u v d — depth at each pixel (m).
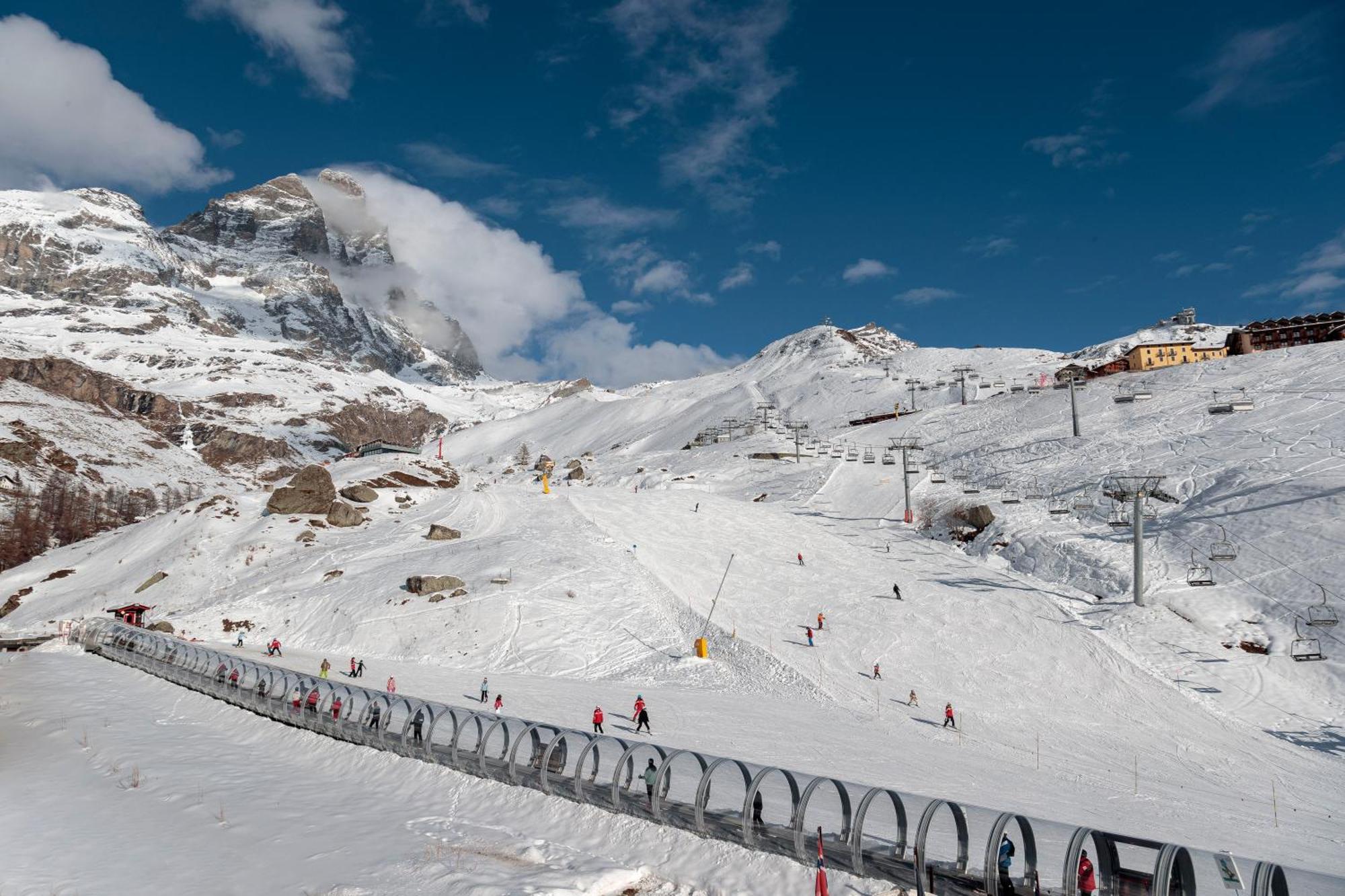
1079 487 85.88
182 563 90.25
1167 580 62.22
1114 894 14.52
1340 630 51.12
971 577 70.25
